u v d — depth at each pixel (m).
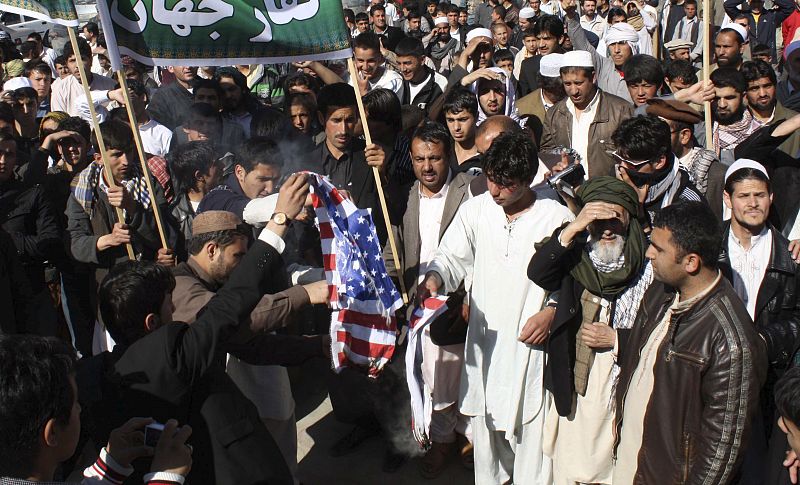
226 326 2.95
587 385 3.72
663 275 3.05
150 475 2.46
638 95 6.18
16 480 2.05
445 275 4.16
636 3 13.81
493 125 4.65
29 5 4.23
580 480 3.81
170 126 7.98
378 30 13.71
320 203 3.51
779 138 4.68
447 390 4.48
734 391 2.91
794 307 3.79
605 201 3.47
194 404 3.04
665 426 3.05
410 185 4.98
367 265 3.60
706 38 4.69
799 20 11.19
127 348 2.95
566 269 3.67
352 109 5.25
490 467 4.29
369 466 4.77
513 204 3.97
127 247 4.68
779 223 4.88
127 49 4.04
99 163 5.09
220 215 3.54
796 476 3.02
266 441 3.20
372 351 3.61
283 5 4.17
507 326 4.04
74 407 2.20
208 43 4.13
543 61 6.51
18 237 5.07
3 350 2.09
